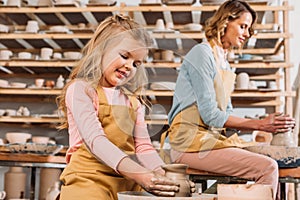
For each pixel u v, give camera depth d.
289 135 2.14
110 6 3.88
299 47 4.16
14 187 3.87
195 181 2.35
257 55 4.08
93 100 1.27
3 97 4.22
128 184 1.27
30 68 4.09
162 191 1.05
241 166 1.98
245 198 1.02
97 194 1.21
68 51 4.26
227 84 2.26
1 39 4.04
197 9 3.80
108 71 1.15
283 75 4.11
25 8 3.96
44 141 3.89
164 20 4.07
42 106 4.25
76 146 1.32
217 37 2.30
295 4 4.23
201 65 1.69
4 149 3.35
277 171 1.94
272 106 4.05
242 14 2.29
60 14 4.01
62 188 1.26
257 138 3.42
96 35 1.27
